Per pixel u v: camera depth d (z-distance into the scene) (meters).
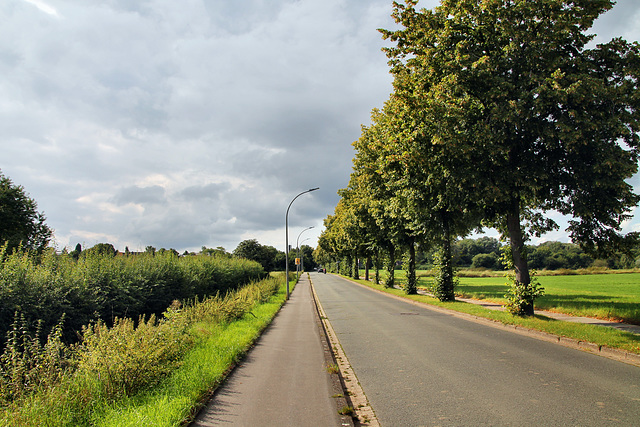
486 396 5.79
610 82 11.92
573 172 12.23
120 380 5.64
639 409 5.09
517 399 5.61
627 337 9.43
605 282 45.50
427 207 18.66
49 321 8.94
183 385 5.93
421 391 6.16
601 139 11.34
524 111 11.30
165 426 4.29
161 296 15.74
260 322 14.17
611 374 6.87
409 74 14.47
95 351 5.91
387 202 24.80
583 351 8.95
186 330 9.62
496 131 12.35
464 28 13.53
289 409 5.25
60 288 9.41
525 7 11.68
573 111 10.95
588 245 13.92
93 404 4.94
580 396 5.66
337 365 8.09
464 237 25.03
